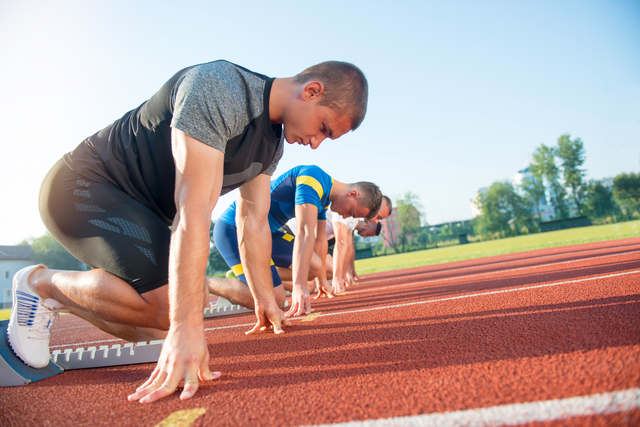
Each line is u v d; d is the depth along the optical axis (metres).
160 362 1.28
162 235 1.76
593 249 8.05
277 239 4.39
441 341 1.56
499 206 52.25
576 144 50.94
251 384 1.29
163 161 1.75
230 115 1.46
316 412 0.98
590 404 0.81
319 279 4.72
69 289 1.71
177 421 1.01
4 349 1.64
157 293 1.73
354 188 4.31
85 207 1.71
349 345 1.72
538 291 2.68
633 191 48.12
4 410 1.27
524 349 1.27
